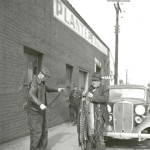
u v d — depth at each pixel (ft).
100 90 22.33
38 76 21.45
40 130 21.22
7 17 27.81
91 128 22.20
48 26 40.14
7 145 25.85
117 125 27.02
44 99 21.68
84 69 65.72
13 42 29.01
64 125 44.01
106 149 26.16
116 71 77.71
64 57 48.39
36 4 35.55
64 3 48.34
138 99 29.94
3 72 26.81
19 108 30.14
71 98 46.21
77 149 24.94
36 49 35.32
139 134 25.70
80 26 60.90
